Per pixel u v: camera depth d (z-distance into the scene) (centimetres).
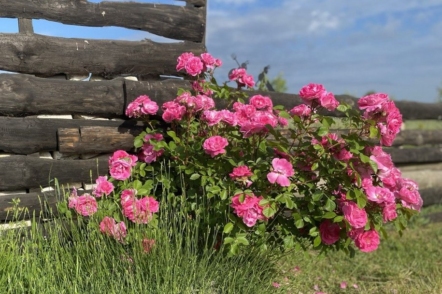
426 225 644
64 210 356
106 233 339
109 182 366
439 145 749
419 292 408
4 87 362
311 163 349
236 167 348
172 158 402
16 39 366
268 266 368
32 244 334
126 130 412
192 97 388
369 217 343
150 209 354
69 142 388
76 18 391
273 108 388
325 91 352
